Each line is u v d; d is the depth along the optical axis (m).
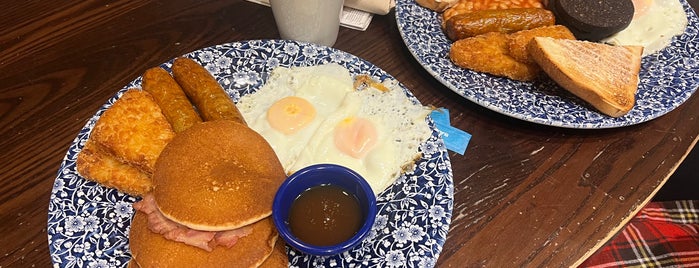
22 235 0.37
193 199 0.33
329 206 0.36
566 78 0.44
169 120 0.39
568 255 0.37
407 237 0.36
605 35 0.50
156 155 0.37
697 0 0.59
